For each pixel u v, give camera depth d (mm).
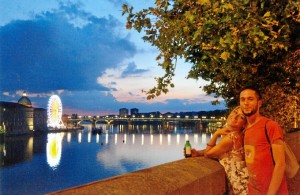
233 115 4402
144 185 3109
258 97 4168
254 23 4953
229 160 4375
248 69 8172
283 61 8531
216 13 5066
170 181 3414
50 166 105500
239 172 4316
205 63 7492
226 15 5129
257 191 3973
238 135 4355
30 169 99750
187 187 3594
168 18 6145
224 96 9656
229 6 4781
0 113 180000
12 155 128500
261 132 4020
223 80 9016
